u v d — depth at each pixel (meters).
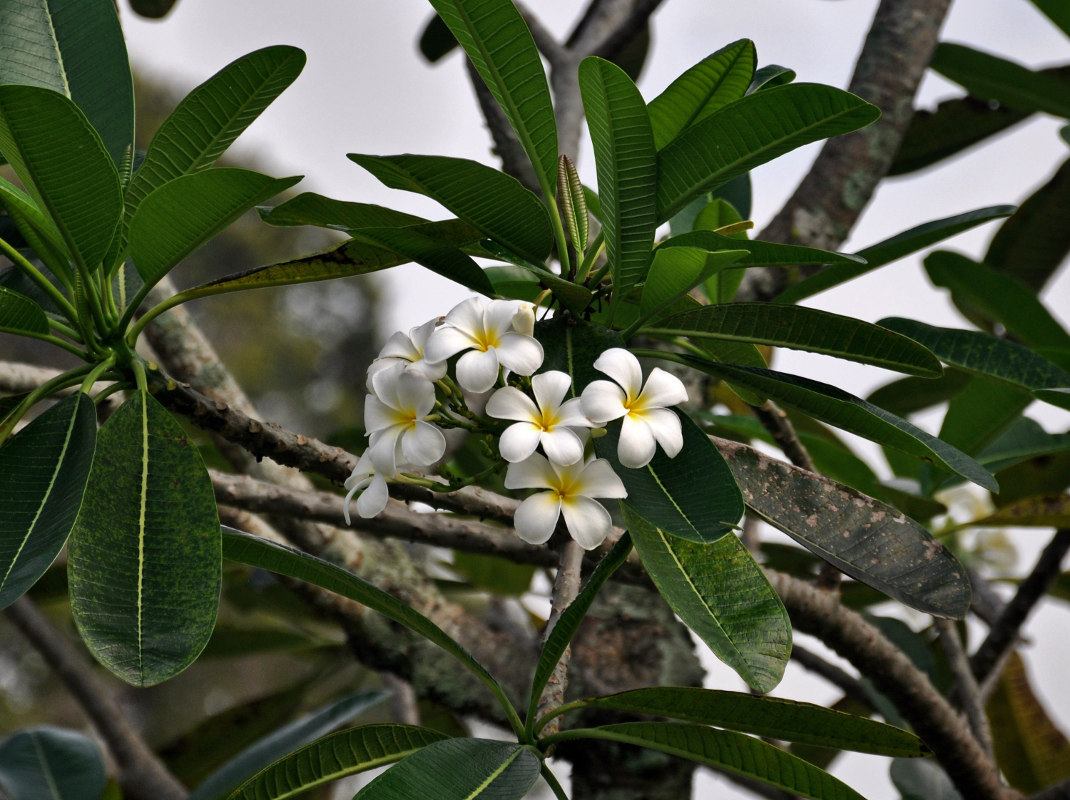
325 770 2.45
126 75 2.54
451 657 2.88
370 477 2.41
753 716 2.39
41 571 2.31
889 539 2.46
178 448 2.41
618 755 2.80
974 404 2.90
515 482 2.36
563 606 2.50
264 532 2.84
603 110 2.39
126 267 2.62
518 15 2.39
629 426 2.36
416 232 2.45
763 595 2.36
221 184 2.39
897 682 2.75
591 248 2.49
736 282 2.77
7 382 2.72
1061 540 2.89
